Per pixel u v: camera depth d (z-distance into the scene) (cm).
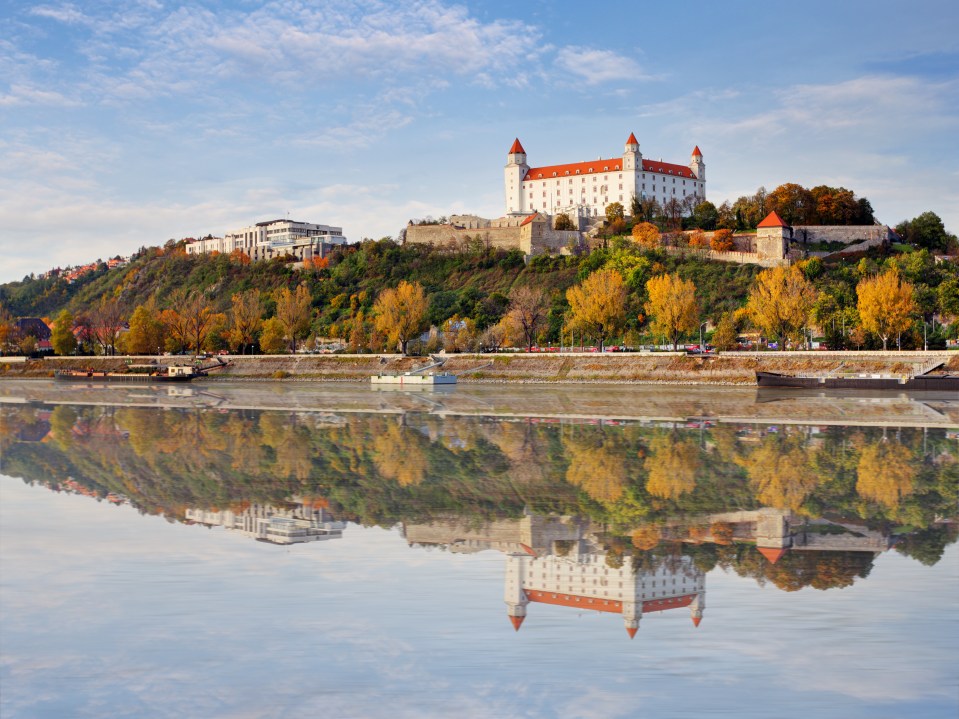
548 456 6950
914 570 3656
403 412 10856
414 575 3600
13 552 3941
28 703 2448
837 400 11575
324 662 2694
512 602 3238
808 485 5603
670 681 2567
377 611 3139
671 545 4100
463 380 17025
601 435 8225
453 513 4816
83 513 4819
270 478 6016
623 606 3200
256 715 2375
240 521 4625
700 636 2898
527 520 4631
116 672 2631
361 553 3941
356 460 6844
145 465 6638
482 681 2577
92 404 12938
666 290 16588
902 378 12781
